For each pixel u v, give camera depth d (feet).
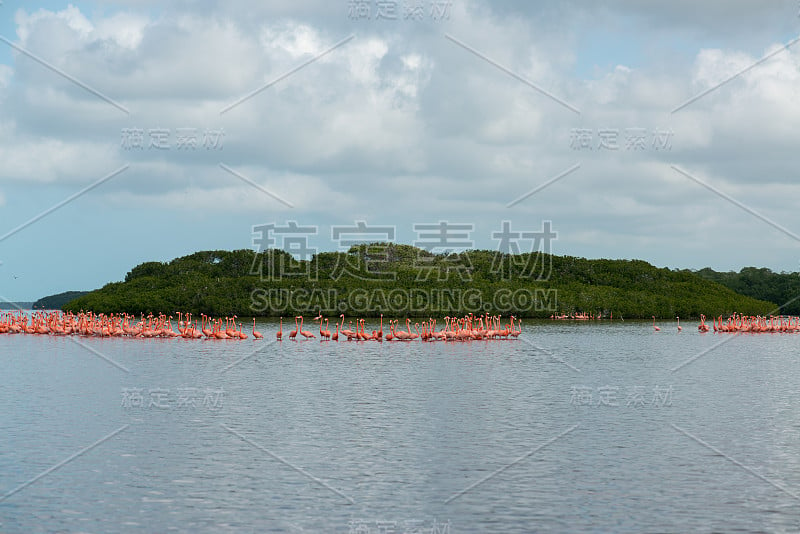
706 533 77.71
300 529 78.69
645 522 80.48
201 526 79.25
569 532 78.02
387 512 83.41
